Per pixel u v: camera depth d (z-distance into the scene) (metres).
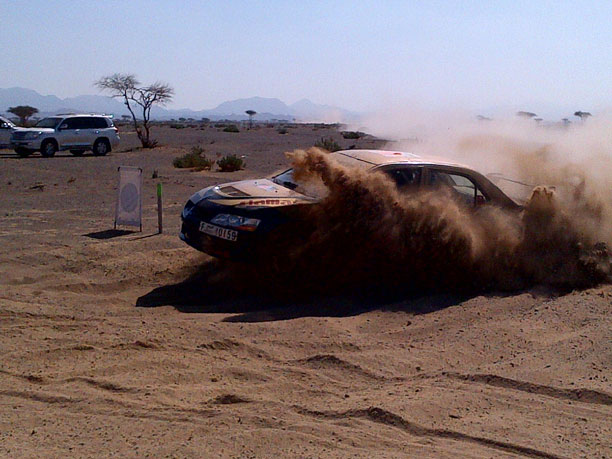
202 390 5.12
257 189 8.62
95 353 5.85
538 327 6.69
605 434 4.43
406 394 5.08
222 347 6.12
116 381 5.20
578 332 6.44
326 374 5.56
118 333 6.44
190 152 36.03
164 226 12.38
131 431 4.36
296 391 5.16
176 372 5.46
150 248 10.19
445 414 4.71
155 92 40.31
